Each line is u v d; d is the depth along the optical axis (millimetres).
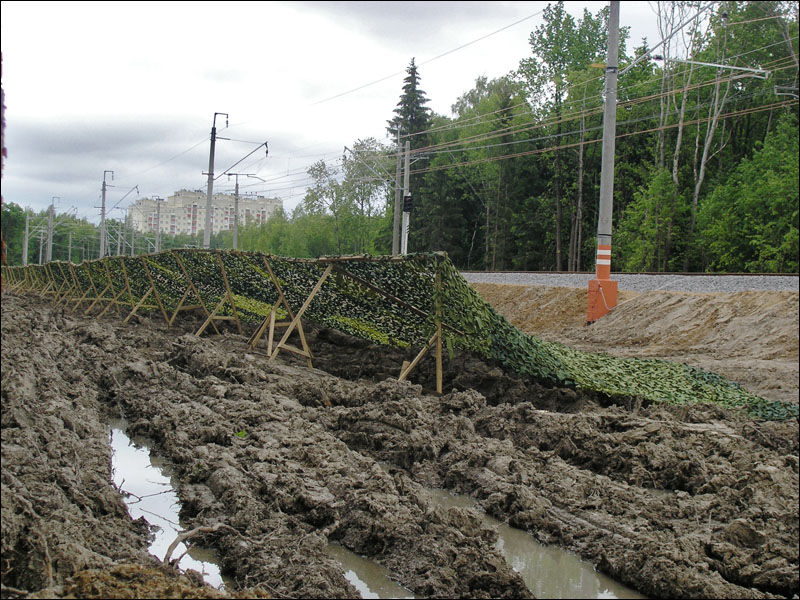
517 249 61625
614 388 14688
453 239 66375
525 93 59781
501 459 9875
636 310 23406
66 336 19047
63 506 7203
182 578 6422
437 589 6707
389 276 15180
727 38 46094
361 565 7348
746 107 47531
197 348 16609
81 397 12914
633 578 7043
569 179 57750
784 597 6887
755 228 37250
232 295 22578
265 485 8680
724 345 19641
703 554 7426
